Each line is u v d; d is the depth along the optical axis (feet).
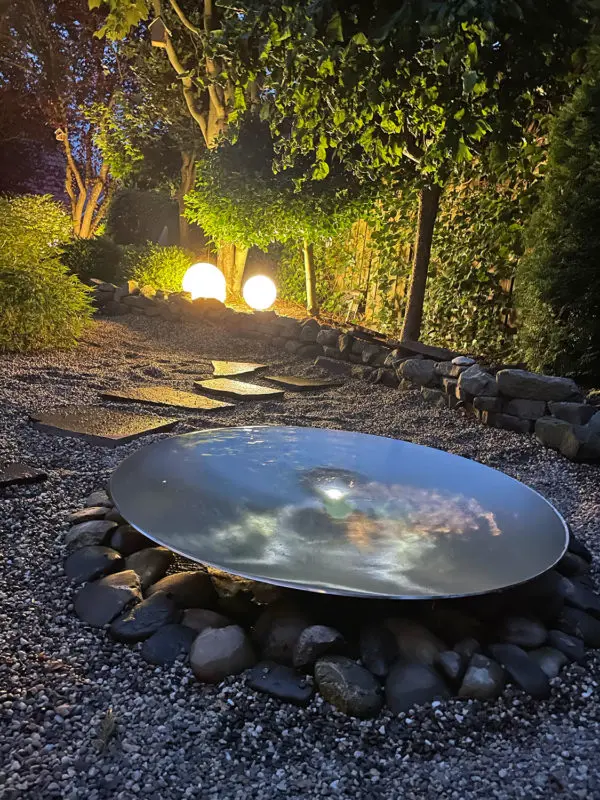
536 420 12.99
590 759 4.83
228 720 5.11
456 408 14.56
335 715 5.19
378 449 9.43
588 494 10.36
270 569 5.90
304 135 13.28
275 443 9.42
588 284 14.33
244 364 18.12
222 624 6.16
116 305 24.08
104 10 39.93
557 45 9.81
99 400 13.88
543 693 5.52
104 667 5.64
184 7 27.25
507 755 4.90
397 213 23.29
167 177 37.29
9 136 49.19
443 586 5.76
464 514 7.43
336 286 27.27
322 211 21.88
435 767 4.76
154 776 4.54
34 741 4.75
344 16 9.05
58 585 6.79
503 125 10.68
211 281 25.20
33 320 17.19
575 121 14.37
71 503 8.66
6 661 5.57
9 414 12.04
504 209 18.33
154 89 32.14
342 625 6.14
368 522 7.12
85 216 46.26
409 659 5.71
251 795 4.45
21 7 39.99
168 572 7.23
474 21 8.24
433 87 11.09
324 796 4.48
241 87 12.91
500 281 19.03
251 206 22.47
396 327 23.07
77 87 42.75
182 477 7.94
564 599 6.85
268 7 10.37
